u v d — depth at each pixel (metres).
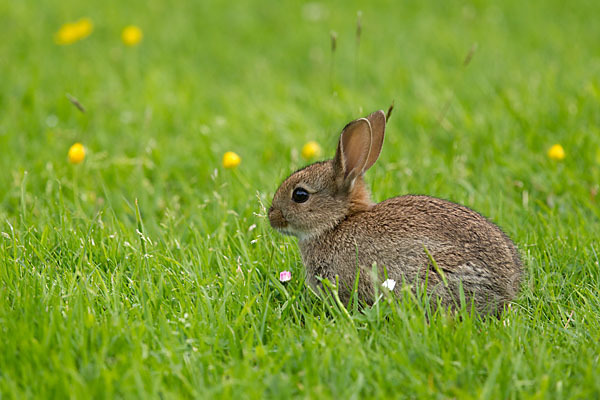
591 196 11.59
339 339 7.61
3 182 12.48
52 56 19.80
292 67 19.84
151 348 7.68
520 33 21.52
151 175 12.99
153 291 8.66
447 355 7.22
